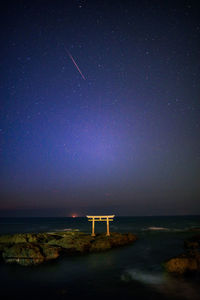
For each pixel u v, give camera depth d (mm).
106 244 24562
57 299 11953
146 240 32719
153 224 69062
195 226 59688
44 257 18656
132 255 22078
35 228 56625
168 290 12914
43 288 13531
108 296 12242
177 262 15586
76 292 12844
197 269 15141
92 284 14078
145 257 21391
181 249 25703
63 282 14477
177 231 46312
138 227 57281
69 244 23047
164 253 23453
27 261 18047
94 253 22469
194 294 12352
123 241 28500
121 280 14750
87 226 62844
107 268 17516
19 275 15750
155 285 13688
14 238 24234
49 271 16703
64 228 56438
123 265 18391
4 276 15539
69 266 17891
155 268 17359
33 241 24031
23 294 12656
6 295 12531
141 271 16609
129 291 12875
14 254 18469
